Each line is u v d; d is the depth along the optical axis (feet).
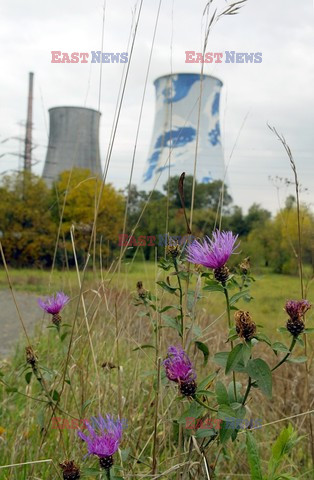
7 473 6.83
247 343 4.32
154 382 6.45
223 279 4.72
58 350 12.43
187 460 5.69
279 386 11.11
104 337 9.62
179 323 5.68
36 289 48.01
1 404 9.43
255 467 4.77
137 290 6.40
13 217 80.02
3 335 22.81
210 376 4.66
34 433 8.16
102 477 4.99
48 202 82.64
